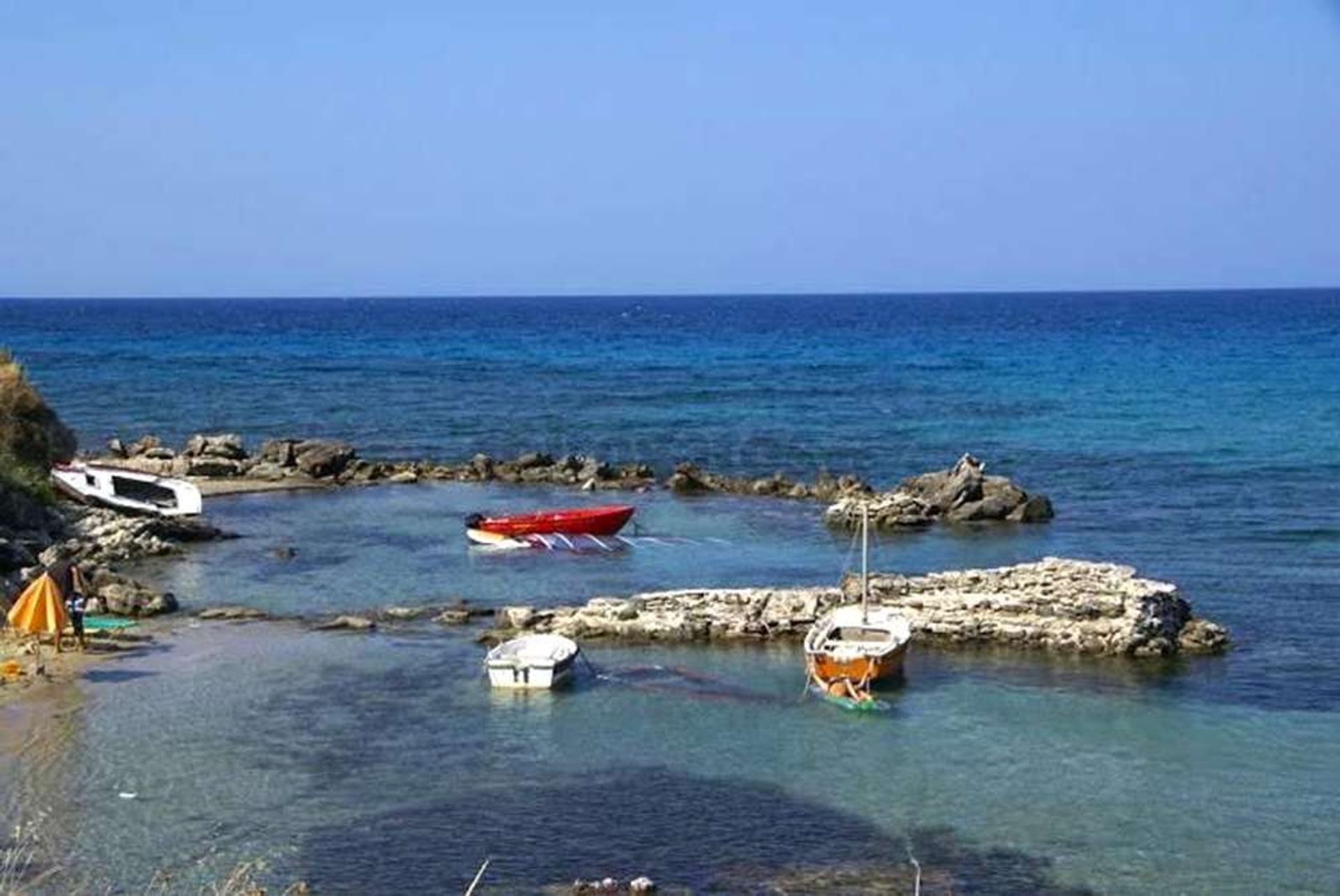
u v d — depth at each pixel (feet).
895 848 86.89
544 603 153.79
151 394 389.80
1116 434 299.58
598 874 82.74
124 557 174.81
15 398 200.34
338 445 258.98
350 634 137.39
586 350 618.44
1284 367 469.16
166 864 83.46
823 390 407.03
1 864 82.43
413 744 105.50
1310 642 134.92
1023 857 85.71
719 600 139.54
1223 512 209.46
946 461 269.44
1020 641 133.08
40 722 108.37
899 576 145.48
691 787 97.09
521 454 283.18
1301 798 95.45
